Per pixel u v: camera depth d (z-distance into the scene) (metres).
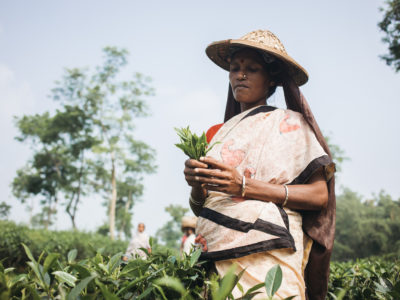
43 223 58.44
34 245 11.36
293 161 1.53
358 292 1.79
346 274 2.12
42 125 41.91
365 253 38.94
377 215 46.72
